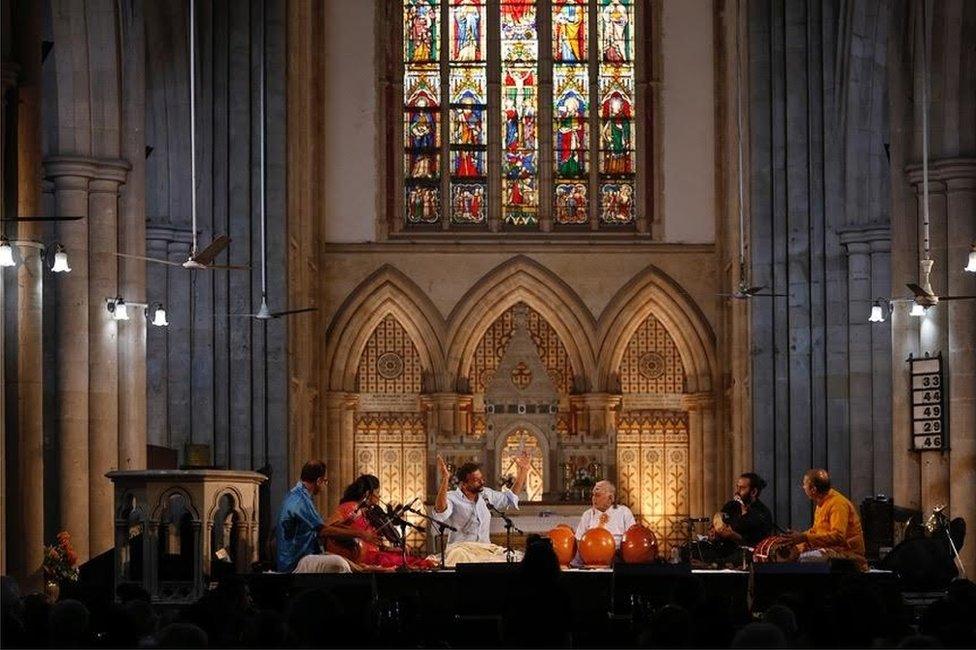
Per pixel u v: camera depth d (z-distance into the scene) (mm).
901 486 37281
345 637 14258
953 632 13719
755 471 46781
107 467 34250
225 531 25969
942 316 36094
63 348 33625
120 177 34500
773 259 46781
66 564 29000
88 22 34125
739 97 49844
